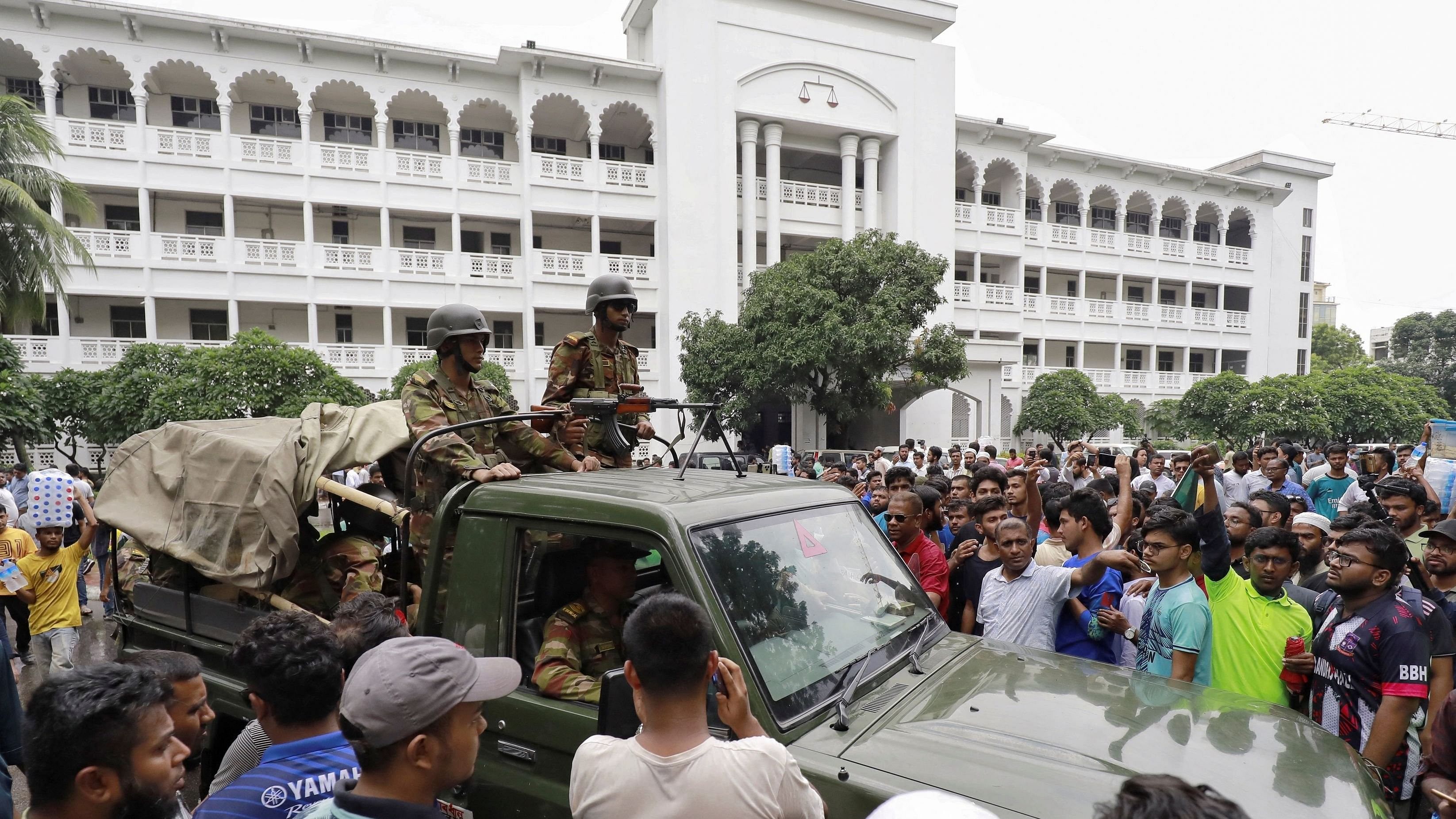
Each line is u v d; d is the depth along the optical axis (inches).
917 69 1217.4
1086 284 1520.7
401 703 63.2
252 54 943.7
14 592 243.8
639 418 177.2
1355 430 1190.3
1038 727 92.7
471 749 68.0
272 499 135.9
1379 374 1275.8
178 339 980.6
